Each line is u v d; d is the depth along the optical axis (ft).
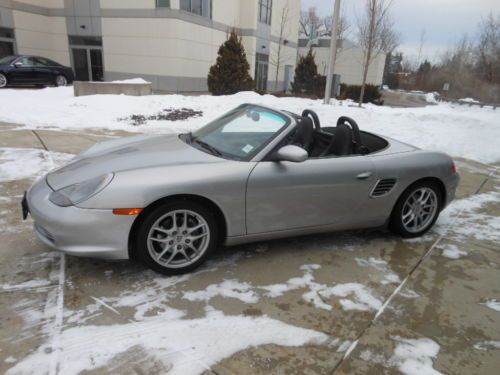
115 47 65.87
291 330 8.02
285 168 10.27
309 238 12.44
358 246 12.10
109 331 7.61
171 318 8.12
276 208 10.34
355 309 8.89
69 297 8.60
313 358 7.32
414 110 55.26
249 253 11.15
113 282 9.26
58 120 30.68
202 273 9.93
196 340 7.54
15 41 64.69
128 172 9.20
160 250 9.59
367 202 11.60
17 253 10.25
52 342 7.23
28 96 43.68
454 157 26.84
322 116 36.17
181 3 62.75
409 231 12.75
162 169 9.36
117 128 29.37
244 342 7.59
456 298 9.64
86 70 69.41
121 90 44.91
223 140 11.33
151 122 32.30
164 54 63.21
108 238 8.80
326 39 123.85
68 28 67.97
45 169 17.22
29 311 8.05
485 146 29.76
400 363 7.36
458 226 14.25
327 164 10.87
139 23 63.36
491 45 116.06
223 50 58.90
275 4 91.04
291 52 106.32
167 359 7.01
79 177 9.55
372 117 36.09
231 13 77.92
